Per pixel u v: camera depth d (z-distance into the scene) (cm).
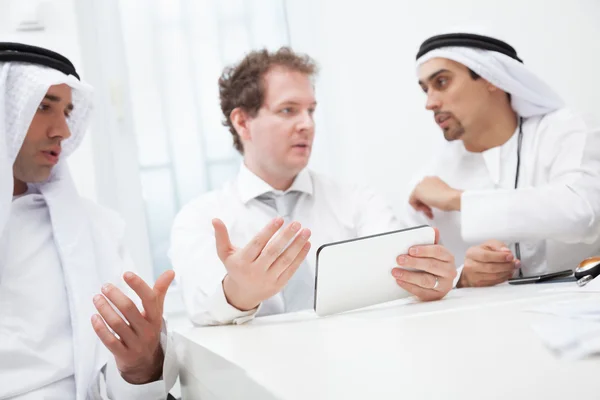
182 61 229
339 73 238
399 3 216
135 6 224
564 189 139
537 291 100
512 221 139
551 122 158
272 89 152
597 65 168
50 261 116
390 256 106
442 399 41
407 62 217
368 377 50
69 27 203
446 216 167
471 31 156
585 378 42
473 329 67
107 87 217
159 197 226
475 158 170
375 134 229
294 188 160
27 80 115
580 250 150
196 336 97
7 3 197
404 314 91
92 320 99
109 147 215
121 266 126
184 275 131
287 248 103
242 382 63
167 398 115
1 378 103
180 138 229
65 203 122
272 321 108
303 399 47
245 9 237
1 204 106
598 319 60
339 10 234
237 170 234
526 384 42
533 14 182
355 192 168
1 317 107
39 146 120
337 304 106
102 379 129
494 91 162
